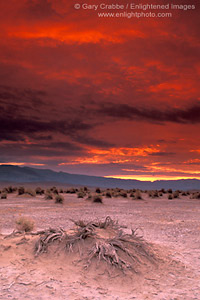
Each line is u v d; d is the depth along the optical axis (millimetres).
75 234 6664
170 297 4762
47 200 30375
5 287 4738
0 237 7301
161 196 44406
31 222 8477
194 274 5961
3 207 21844
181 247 8594
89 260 5730
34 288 4777
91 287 4973
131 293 4867
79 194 37000
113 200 33938
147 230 11938
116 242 6387
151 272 5781
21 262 5723
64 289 4816
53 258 5902
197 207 24625
